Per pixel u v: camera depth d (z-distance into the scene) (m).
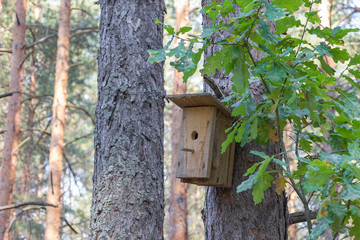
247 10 2.33
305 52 2.69
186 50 2.38
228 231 3.57
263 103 3.05
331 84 2.93
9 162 12.55
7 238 11.40
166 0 17.55
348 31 2.73
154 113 4.13
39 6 17.78
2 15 18.44
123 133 3.95
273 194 3.60
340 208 2.33
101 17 4.37
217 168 3.52
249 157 3.64
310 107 2.71
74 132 21.25
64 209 20.30
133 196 3.81
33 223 18.20
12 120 12.84
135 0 4.30
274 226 3.55
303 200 2.91
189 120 3.59
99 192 3.86
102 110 4.06
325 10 9.44
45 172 21.33
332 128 3.28
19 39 13.34
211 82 3.56
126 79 4.08
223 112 3.62
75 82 18.55
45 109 18.92
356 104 2.83
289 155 13.62
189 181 3.56
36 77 18.67
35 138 19.30
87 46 18.28
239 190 2.55
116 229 3.73
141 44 4.20
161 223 3.98
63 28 12.86
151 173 3.96
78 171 24.16
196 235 19.66
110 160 3.89
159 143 4.14
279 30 2.89
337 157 2.38
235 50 2.47
